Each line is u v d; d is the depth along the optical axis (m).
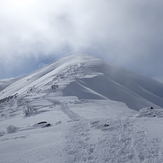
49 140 7.93
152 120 10.34
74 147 6.70
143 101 45.47
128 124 9.43
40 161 5.75
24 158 6.11
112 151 6.08
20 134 10.20
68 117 16.50
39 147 7.07
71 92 35.53
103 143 6.85
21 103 28.66
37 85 55.72
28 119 17.20
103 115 17.05
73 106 23.44
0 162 5.98
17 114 21.80
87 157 5.82
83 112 19.09
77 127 9.84
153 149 5.96
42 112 20.52
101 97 35.03
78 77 50.91
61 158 5.85
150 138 7.00
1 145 7.81
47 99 29.69
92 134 8.22
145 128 8.48
